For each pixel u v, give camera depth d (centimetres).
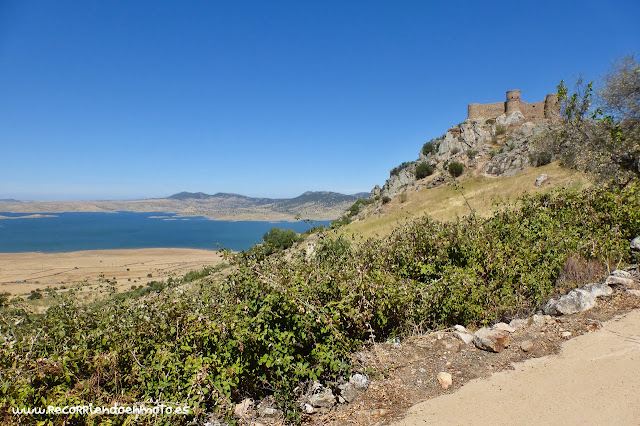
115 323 333
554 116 1602
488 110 6084
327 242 613
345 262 552
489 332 403
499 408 295
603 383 311
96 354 299
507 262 543
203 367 308
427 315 482
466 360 376
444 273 543
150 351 326
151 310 356
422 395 324
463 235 636
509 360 367
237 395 343
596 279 546
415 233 679
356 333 410
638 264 570
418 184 4600
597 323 410
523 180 2809
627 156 1058
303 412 313
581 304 451
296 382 346
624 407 278
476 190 3225
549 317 450
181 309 354
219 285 402
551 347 380
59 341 310
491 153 4462
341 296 405
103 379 305
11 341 298
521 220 707
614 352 355
